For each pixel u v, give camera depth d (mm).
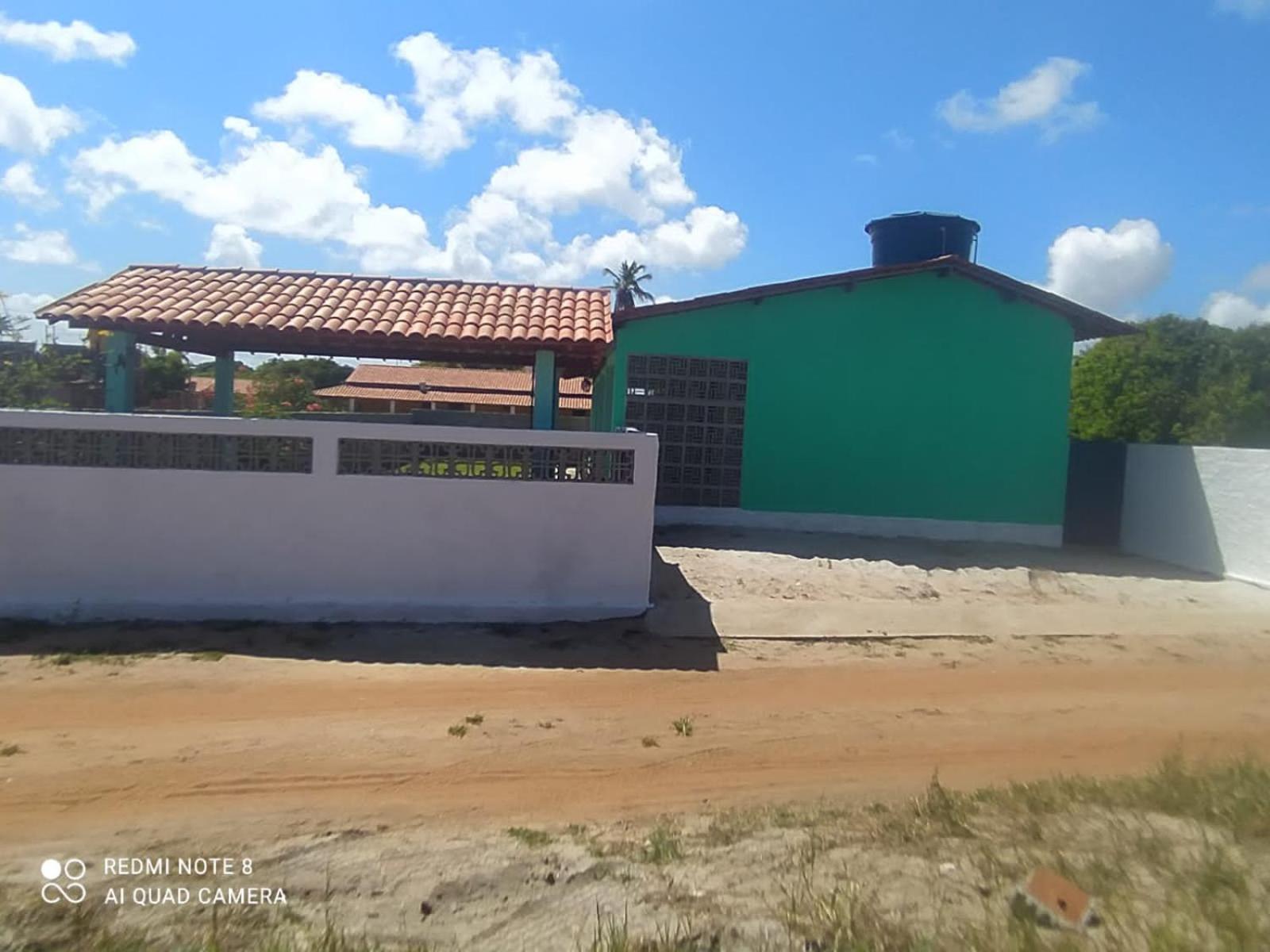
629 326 15438
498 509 9836
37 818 5371
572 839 5289
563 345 11961
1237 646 10336
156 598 9352
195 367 42219
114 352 11680
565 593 9938
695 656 9125
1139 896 4121
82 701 7266
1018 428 16062
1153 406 27109
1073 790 5750
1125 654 9875
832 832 5211
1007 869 4488
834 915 3971
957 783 6387
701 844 5133
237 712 7215
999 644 10039
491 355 13312
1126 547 16578
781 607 10508
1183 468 15203
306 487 9555
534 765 6512
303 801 5766
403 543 9703
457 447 9789
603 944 3797
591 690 8086
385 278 14367
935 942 3719
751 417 15578
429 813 5664
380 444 9688
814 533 15430
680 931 3926
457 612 9703
